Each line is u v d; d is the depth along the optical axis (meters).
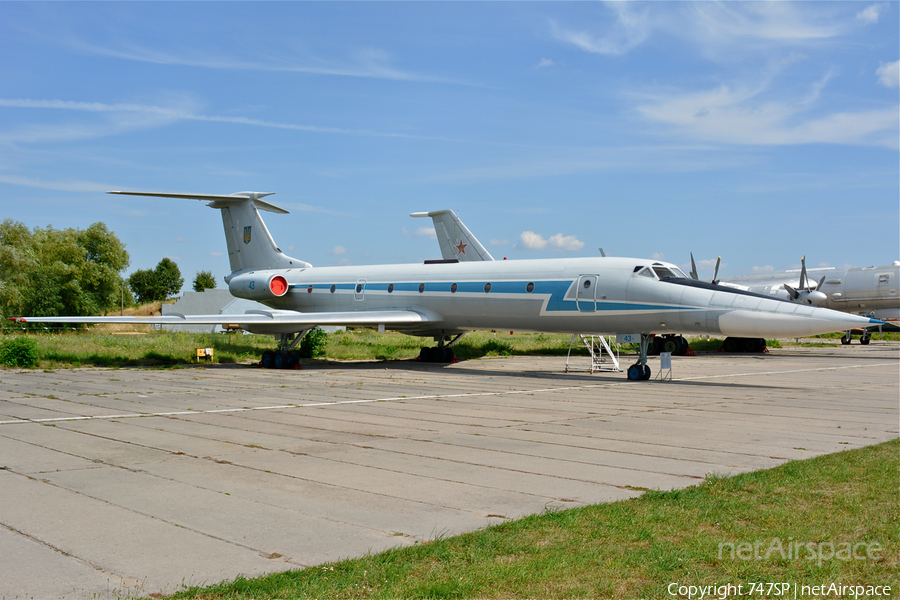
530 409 14.05
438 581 4.71
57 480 7.64
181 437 10.52
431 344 37.41
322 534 5.76
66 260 71.12
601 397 16.38
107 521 6.08
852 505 6.62
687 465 8.58
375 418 12.68
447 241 36.25
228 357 29.44
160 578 4.77
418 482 7.61
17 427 11.48
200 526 5.95
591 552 5.29
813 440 10.46
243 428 11.45
